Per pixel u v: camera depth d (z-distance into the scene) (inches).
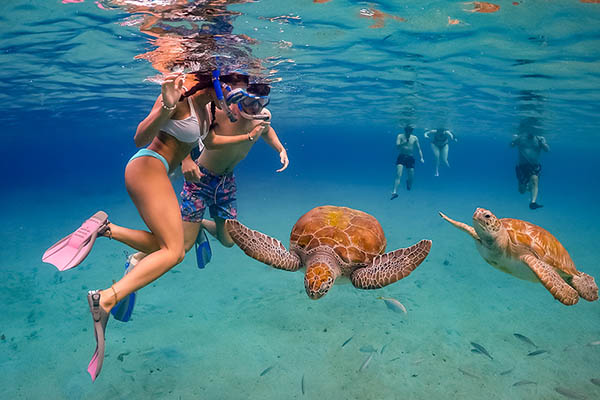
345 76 551.2
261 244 126.1
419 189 1051.9
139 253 174.1
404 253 121.3
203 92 120.0
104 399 199.2
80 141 2519.7
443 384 207.3
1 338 252.7
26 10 259.1
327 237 135.9
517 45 359.9
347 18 296.5
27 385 210.2
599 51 359.6
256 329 258.7
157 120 101.6
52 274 372.2
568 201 975.0
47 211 713.0
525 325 267.9
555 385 206.7
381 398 197.0
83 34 315.3
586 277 153.3
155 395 201.0
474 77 506.9
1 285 341.7
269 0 237.9
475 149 3390.7
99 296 95.3
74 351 239.9
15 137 1683.1
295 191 880.3
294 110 1053.2
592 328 263.4
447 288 328.5
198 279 343.6
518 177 569.3
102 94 689.0
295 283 331.0
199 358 229.6
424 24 313.0
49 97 694.5
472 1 262.4
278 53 367.6
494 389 203.9
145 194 107.6
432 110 866.1
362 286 121.3
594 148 2160.4
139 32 282.5
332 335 250.2
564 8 267.9
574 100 615.8
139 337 252.1
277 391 202.4
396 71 502.3
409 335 251.6
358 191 926.4
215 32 267.4
